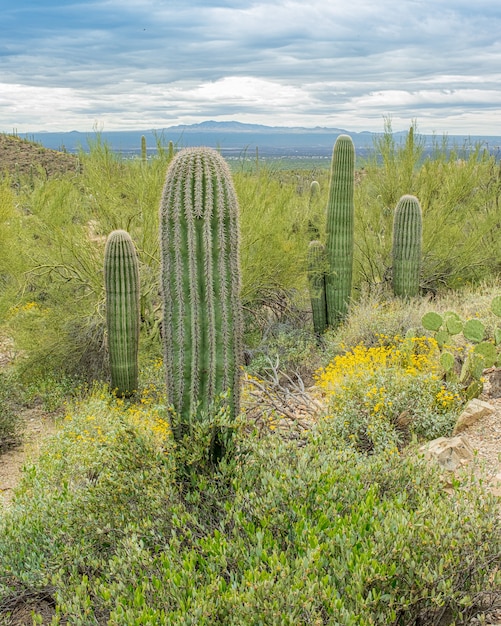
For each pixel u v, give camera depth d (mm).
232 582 3064
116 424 6277
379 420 5762
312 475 3709
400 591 3016
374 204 13141
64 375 10180
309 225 12711
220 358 4359
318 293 11375
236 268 4406
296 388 7164
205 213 4242
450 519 3305
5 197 10477
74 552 3754
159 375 9859
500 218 12484
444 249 12469
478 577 3129
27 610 3916
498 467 4973
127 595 3168
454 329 7316
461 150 13352
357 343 9219
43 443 7070
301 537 3277
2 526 4355
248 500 3697
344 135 10977
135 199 11375
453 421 5918
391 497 3861
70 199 11297
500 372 6629
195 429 4156
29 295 10828
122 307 8984
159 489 3979
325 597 2801
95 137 11156
